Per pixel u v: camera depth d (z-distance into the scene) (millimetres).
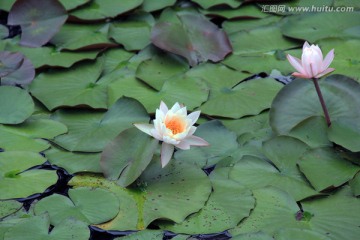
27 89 3039
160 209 2244
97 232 2166
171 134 2275
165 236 2143
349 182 2295
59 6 3439
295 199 2256
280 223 2152
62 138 2680
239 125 2730
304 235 2051
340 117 2604
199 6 3711
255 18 3619
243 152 2533
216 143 2600
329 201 2244
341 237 2070
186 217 2213
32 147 2615
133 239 2090
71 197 2318
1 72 3070
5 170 2471
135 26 3537
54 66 3150
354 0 3643
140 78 3039
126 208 2260
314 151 2434
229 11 3666
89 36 3436
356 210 2182
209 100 2900
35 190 2373
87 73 3141
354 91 2662
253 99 2889
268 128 2684
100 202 2285
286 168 2406
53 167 2518
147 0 3770
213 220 2191
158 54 3252
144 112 2738
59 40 3414
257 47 3336
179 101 2877
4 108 2787
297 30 3410
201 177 2383
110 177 2408
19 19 3449
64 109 2883
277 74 3109
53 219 2213
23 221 2178
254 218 2189
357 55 3156
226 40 3340
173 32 3279
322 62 2391
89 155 2570
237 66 3164
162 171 2428
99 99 2930
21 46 3357
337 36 3326
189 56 3176
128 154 2439
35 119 2820
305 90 2703
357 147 2357
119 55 3305
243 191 2303
